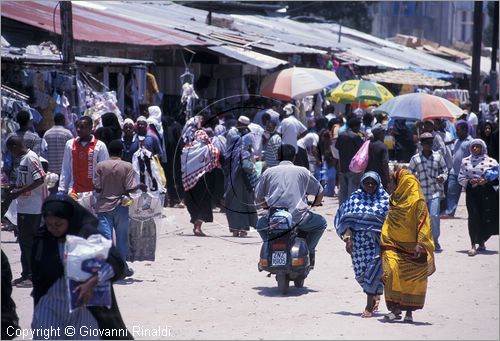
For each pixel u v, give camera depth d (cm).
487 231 2462
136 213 2034
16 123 2655
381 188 1712
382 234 1655
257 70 4256
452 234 2844
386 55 6412
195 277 2077
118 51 3728
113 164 1945
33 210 1930
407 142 3662
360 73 5606
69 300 1160
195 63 4088
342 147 3134
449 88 7231
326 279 2088
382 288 1677
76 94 2955
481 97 7756
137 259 2050
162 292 1900
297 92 3759
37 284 1200
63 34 2944
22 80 2914
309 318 1662
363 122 3819
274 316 1684
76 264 1159
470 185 2452
